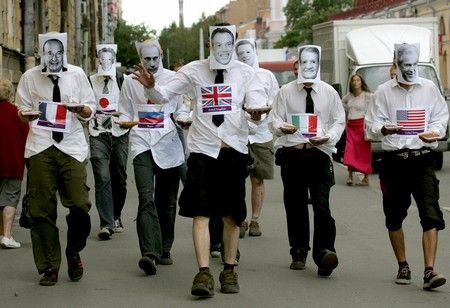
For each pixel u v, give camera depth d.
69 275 9.02
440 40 57.03
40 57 8.66
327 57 25.31
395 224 8.76
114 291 8.58
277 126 9.13
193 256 10.32
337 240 11.34
